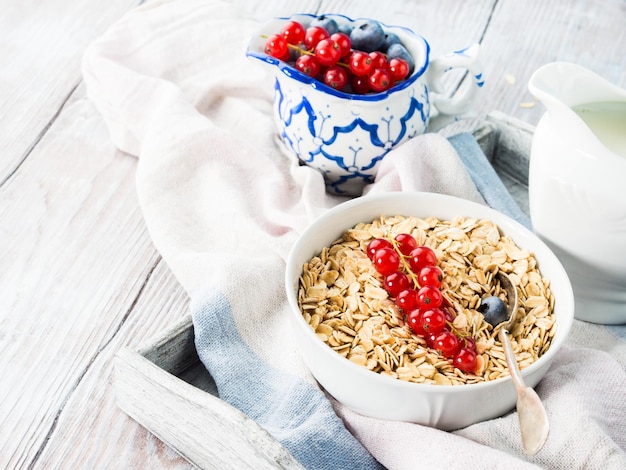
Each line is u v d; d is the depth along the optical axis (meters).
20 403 0.57
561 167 0.55
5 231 0.66
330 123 0.62
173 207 0.64
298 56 0.64
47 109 0.75
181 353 0.57
